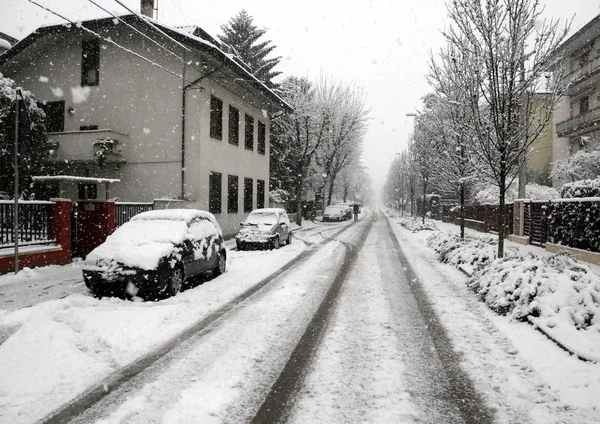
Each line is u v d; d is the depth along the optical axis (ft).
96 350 16.28
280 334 18.53
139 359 15.43
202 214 32.78
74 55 62.13
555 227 46.14
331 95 117.19
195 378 13.82
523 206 55.72
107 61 60.44
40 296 25.29
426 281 31.14
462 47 29.96
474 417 11.46
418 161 96.27
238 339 17.78
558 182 95.14
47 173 62.28
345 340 17.81
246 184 77.25
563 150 102.99
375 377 14.03
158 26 53.78
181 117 57.26
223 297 25.40
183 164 57.21
